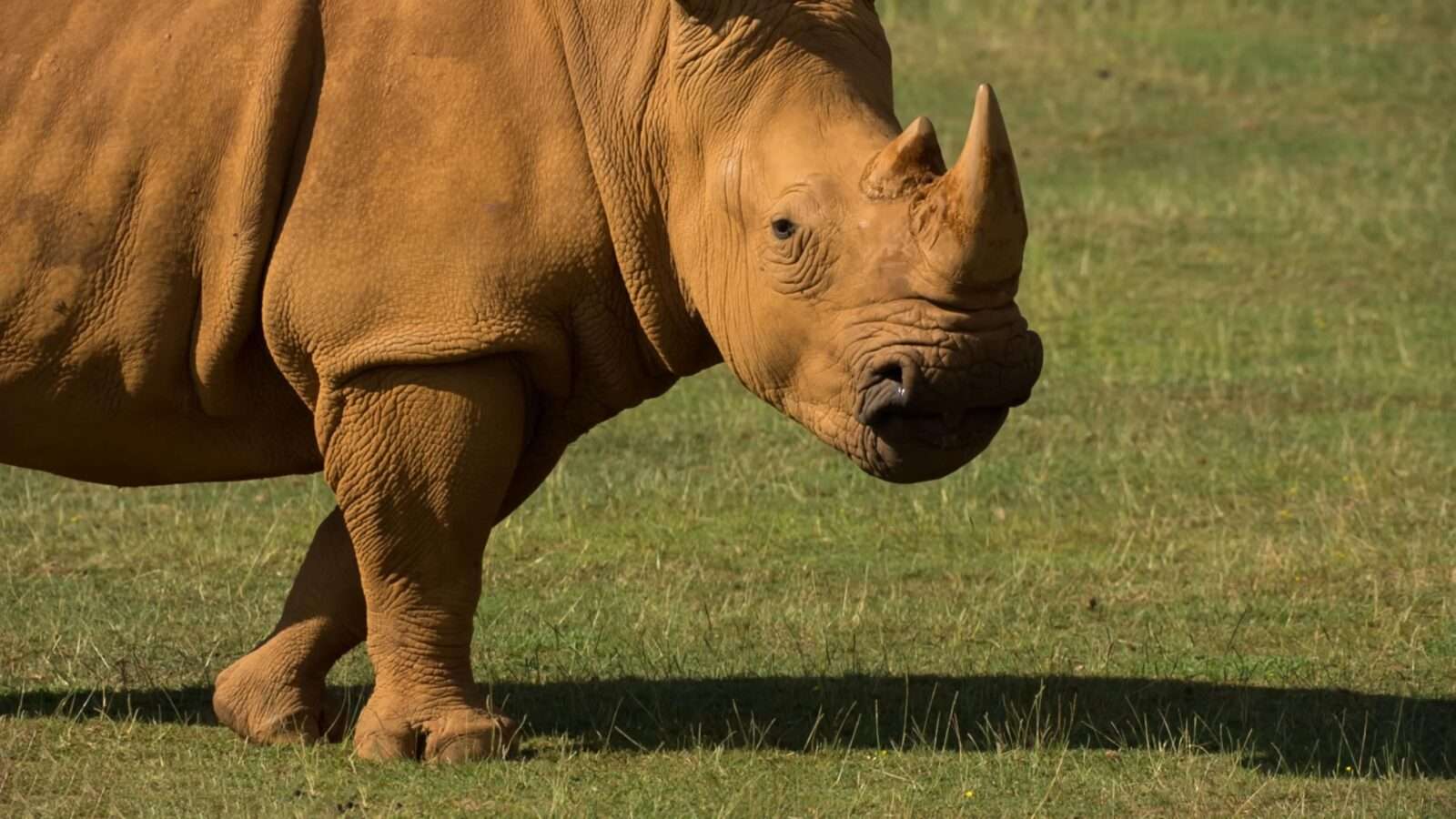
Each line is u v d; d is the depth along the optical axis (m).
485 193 25.38
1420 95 79.50
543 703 29.95
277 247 25.61
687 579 36.66
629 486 42.59
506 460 26.16
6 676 30.78
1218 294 58.38
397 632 26.78
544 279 25.61
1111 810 25.55
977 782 26.50
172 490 41.91
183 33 26.14
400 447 25.75
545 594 35.75
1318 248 62.59
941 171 24.27
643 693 30.38
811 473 43.72
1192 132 75.06
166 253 25.94
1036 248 62.03
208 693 30.28
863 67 25.47
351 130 25.55
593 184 25.58
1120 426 47.09
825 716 29.31
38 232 25.92
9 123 26.05
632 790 25.94
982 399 23.66
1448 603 35.19
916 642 33.34
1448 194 68.38
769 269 24.62
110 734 28.02
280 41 25.70
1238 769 27.19
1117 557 38.34
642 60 25.50
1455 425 47.22
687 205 25.56
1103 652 32.72
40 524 39.28
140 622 33.53
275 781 26.14
